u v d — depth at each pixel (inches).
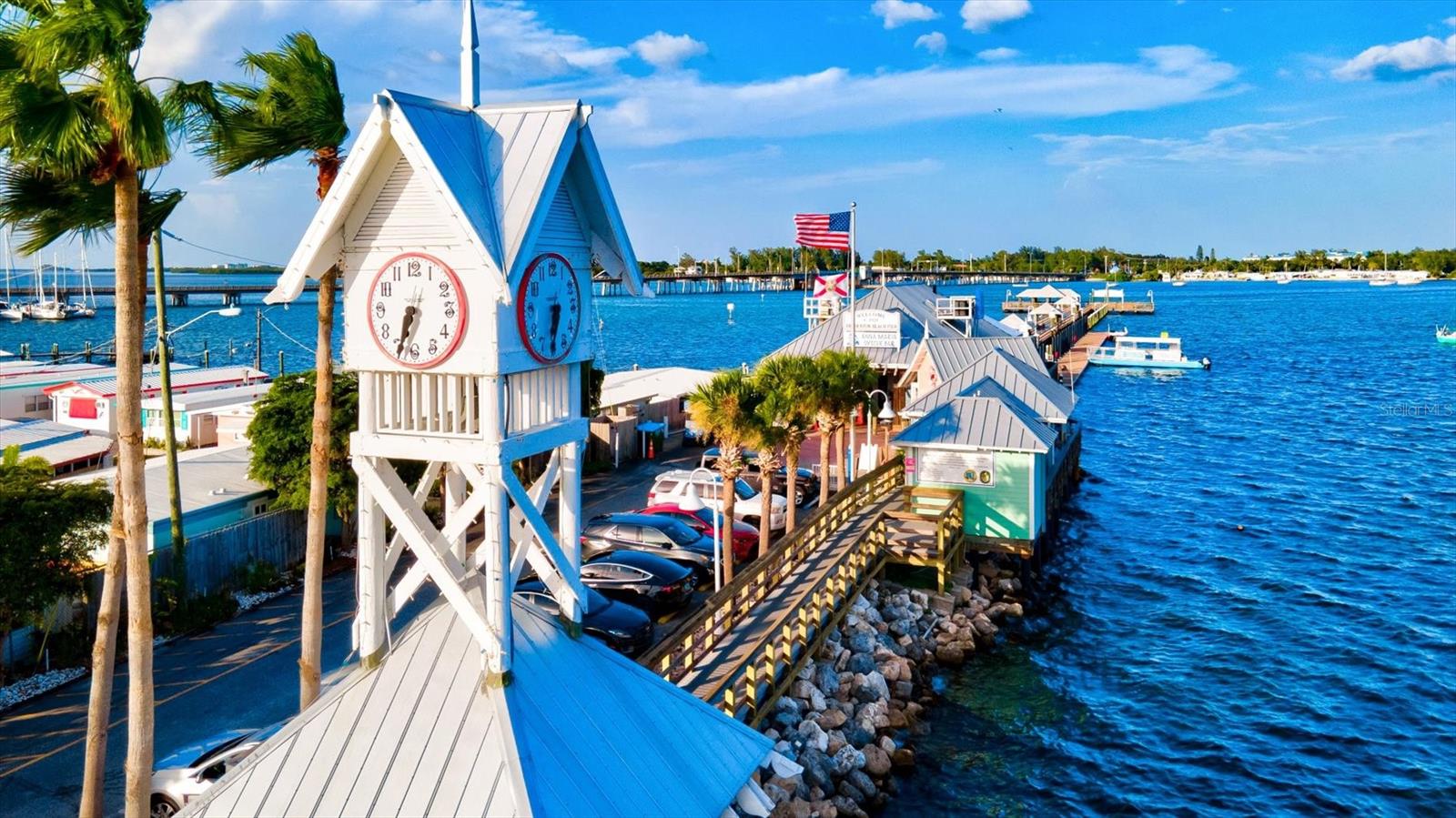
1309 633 1397.6
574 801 427.5
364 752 445.7
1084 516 2025.1
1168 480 2364.7
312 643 716.7
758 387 1182.3
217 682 960.3
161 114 525.3
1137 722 1133.1
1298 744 1091.9
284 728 460.8
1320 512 2043.6
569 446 532.4
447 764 433.1
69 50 486.3
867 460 1846.7
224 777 447.8
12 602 903.7
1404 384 4035.4
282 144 666.8
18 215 569.9
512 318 473.4
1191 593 1561.3
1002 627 1395.2
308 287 703.1
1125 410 3462.1
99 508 967.6
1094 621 1439.5
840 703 1048.2
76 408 2124.8
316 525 714.2
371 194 471.2
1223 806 971.9
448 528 505.0
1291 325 7278.5
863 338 2448.3
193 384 2385.6
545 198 466.0
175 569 1117.7
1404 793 999.0
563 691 485.1
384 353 475.2
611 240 539.5
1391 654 1326.3
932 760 1037.8
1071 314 6259.8
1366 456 2615.7
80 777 779.4
